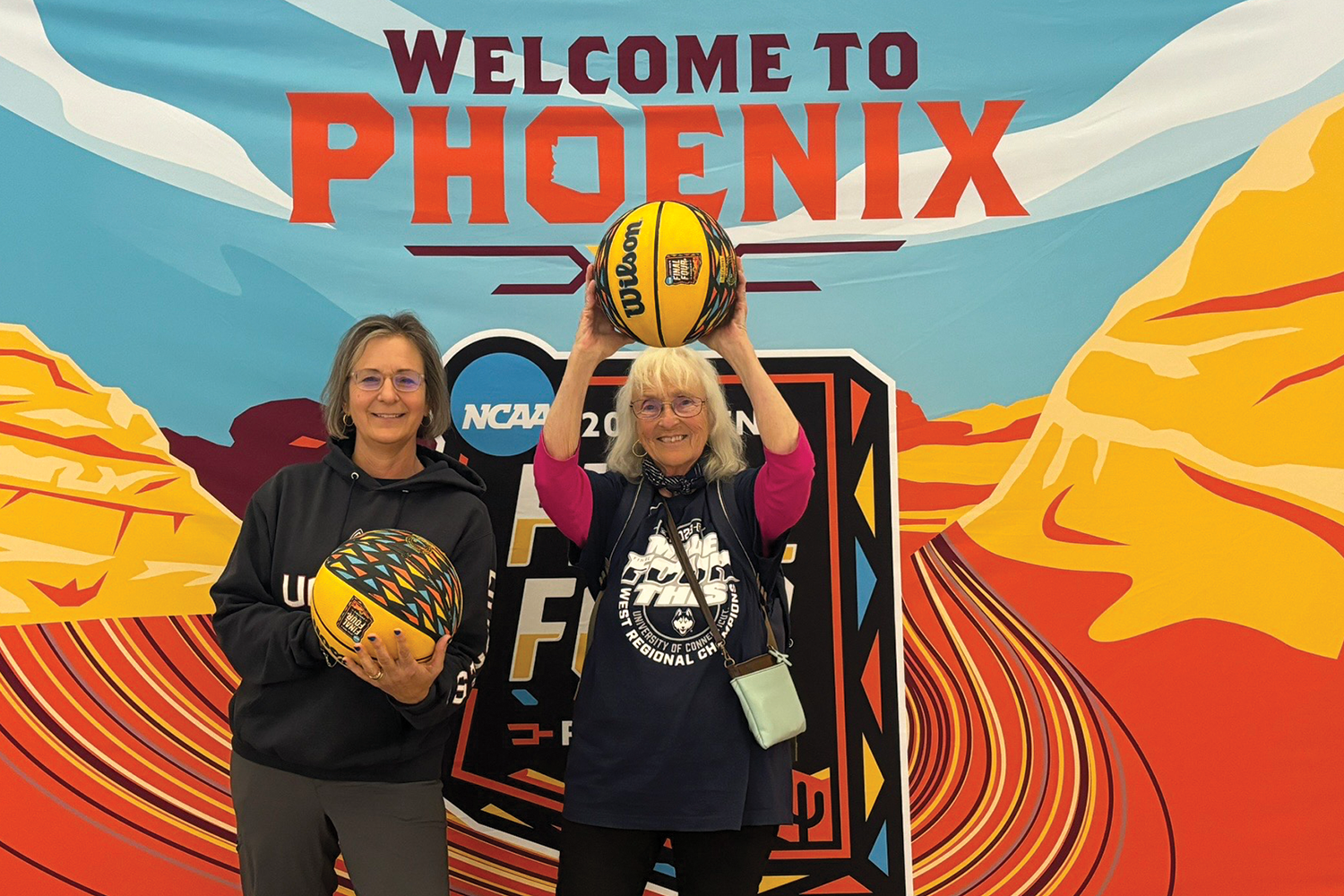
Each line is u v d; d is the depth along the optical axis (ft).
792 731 5.98
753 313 7.90
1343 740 7.70
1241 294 7.82
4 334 7.73
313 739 5.96
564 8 7.87
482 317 7.89
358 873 6.00
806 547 7.86
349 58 7.85
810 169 7.89
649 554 6.32
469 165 7.89
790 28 7.90
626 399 6.71
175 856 7.68
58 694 7.70
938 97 7.89
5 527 7.68
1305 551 7.75
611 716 6.07
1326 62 7.79
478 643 6.34
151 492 7.77
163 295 7.79
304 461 7.83
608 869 6.03
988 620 7.80
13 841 7.65
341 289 7.86
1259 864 7.70
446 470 6.58
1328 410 7.77
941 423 7.87
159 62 7.78
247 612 6.09
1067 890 7.75
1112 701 7.77
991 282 7.89
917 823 7.75
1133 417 7.84
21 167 7.74
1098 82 7.87
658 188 7.90
